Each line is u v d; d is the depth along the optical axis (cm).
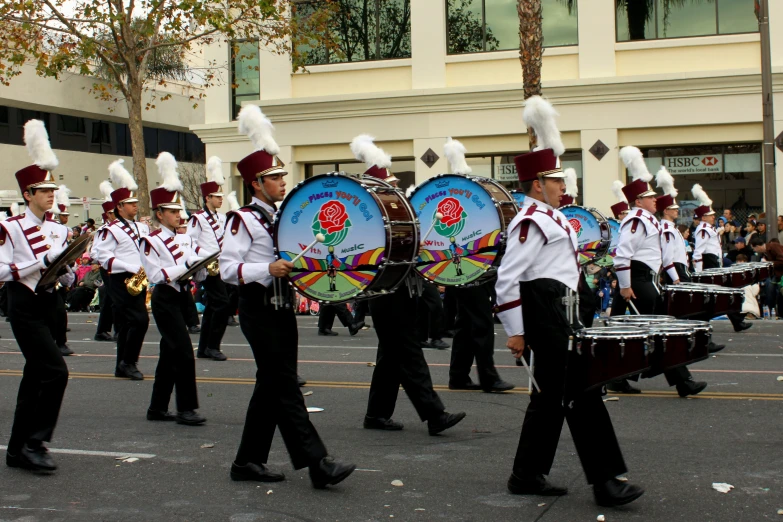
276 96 2495
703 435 735
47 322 667
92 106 3491
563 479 614
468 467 654
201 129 2558
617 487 545
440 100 2331
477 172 2348
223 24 2298
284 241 615
